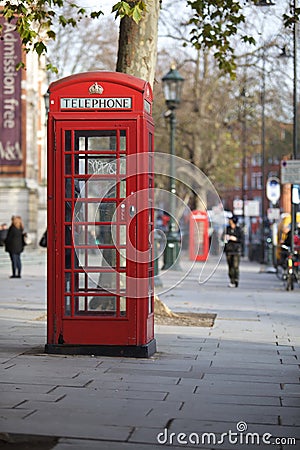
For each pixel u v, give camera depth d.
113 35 51.19
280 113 50.88
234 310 19.41
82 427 7.61
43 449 6.90
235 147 56.84
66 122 11.66
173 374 10.48
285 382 10.09
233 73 20.89
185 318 17.02
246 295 24.36
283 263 30.67
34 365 10.91
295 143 28.88
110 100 11.63
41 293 23.36
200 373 10.59
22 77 54.19
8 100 52.72
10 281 29.06
